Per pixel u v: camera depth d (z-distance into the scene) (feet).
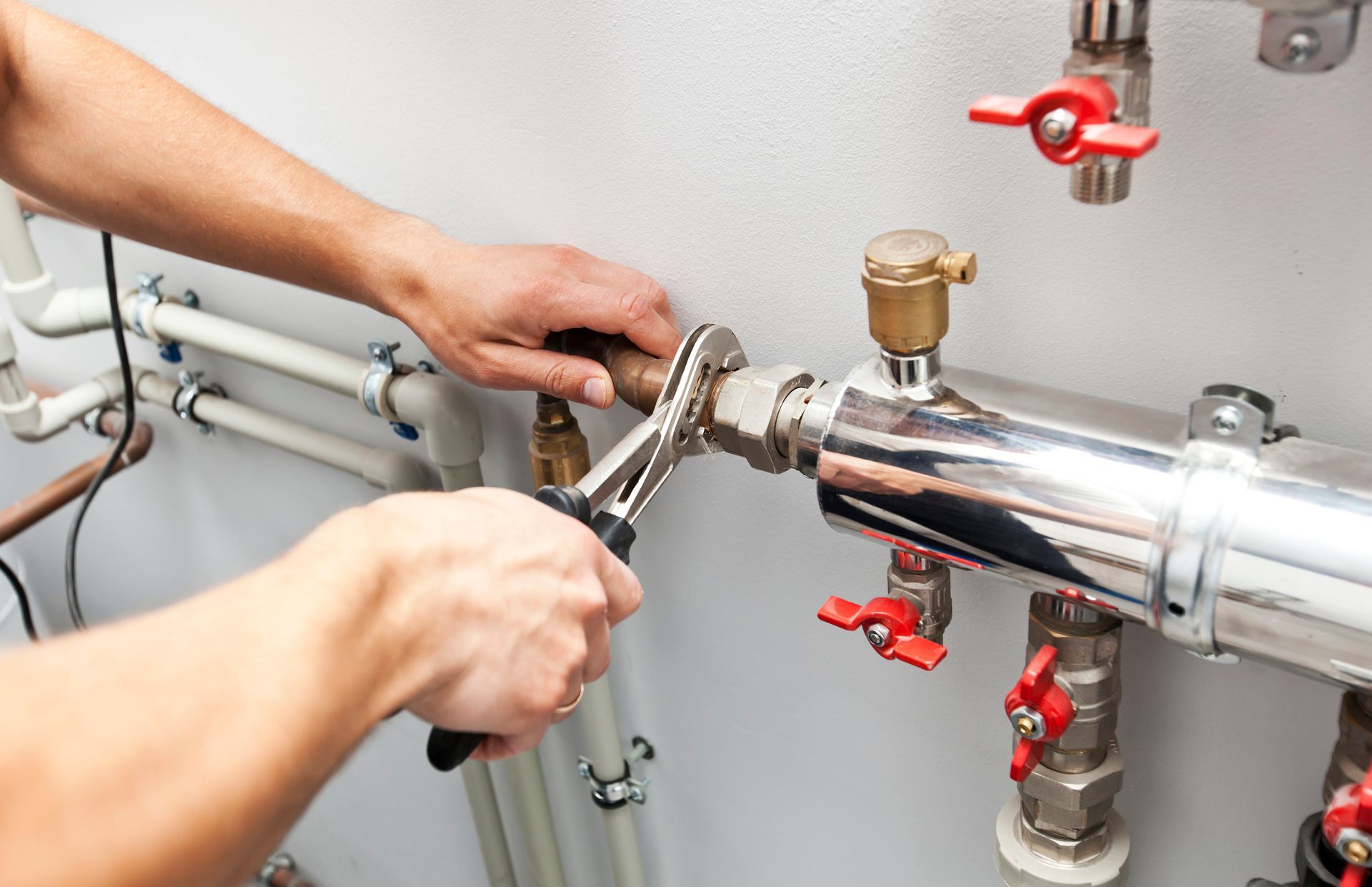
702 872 3.23
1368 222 1.44
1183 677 1.96
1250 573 1.31
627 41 1.97
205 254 2.40
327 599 1.17
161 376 3.59
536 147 2.22
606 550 1.55
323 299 2.84
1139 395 1.75
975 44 1.62
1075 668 1.73
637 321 1.98
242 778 1.03
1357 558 1.24
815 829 2.82
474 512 1.39
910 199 1.81
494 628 1.36
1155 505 1.37
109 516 4.33
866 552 2.24
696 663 2.77
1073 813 1.82
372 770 4.06
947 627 2.08
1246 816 2.03
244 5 2.48
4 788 0.90
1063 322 1.76
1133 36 1.25
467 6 2.14
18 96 2.27
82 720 0.97
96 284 3.48
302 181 2.26
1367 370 1.54
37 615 5.30
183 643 1.08
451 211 2.45
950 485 1.53
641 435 1.78
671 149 2.03
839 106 1.80
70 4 2.83
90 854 0.93
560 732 3.25
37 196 2.41
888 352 1.58
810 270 1.99
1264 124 1.45
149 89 2.27
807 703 2.60
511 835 3.80
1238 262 1.56
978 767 2.38
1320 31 1.13
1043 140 1.27
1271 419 1.48
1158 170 1.56
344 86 2.44
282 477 3.48
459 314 2.12
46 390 3.84
